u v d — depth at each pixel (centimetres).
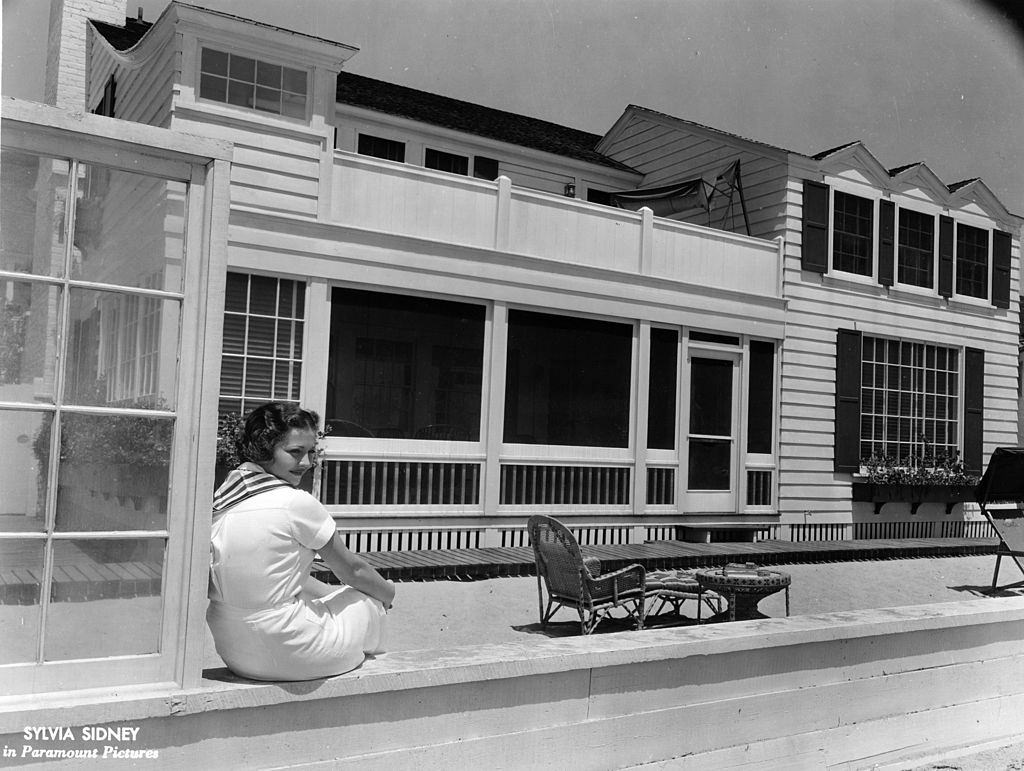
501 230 1052
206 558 276
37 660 255
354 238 948
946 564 1148
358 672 295
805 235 1300
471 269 1023
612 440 1138
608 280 1123
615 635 371
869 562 1131
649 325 1161
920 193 1438
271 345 909
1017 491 973
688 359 1202
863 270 1374
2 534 250
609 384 1138
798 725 396
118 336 266
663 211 1438
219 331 280
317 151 942
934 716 445
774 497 1273
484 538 1030
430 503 999
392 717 297
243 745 272
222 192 280
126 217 266
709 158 1420
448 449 1011
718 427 1237
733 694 377
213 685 274
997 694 474
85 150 260
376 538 963
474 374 1041
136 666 267
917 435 1436
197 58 891
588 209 1124
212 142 277
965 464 1470
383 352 982
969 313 1498
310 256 923
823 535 1312
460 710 310
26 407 254
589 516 1110
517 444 1064
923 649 442
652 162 1538
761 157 1332
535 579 889
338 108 1238
